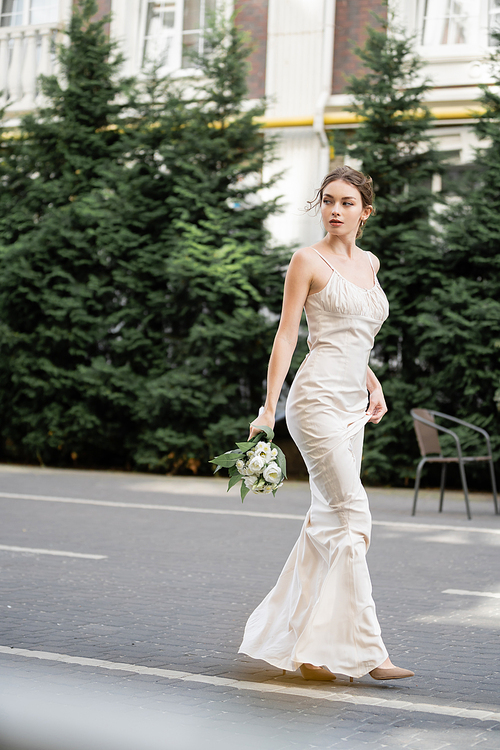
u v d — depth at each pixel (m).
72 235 14.41
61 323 14.60
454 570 6.52
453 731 3.24
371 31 13.66
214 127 14.53
